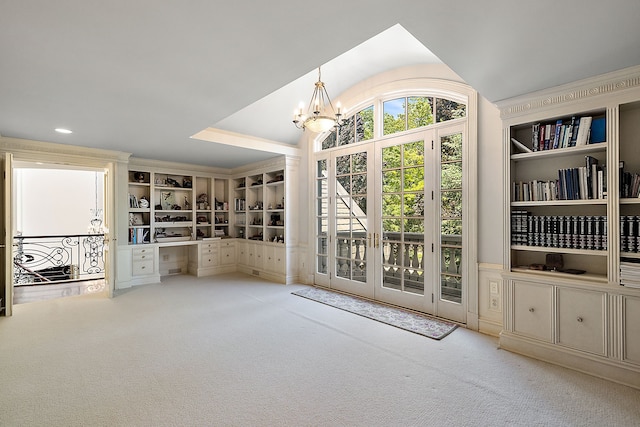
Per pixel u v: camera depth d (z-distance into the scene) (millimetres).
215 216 7059
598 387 2271
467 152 3463
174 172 6309
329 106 4996
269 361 2711
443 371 2525
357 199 4781
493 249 3277
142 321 3719
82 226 9852
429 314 3873
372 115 4582
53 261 8688
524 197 2920
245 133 5086
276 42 1971
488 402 2105
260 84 2592
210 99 2906
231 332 3379
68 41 1939
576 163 2764
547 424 1879
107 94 2773
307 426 1869
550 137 2736
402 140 4152
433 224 3820
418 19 1693
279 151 5465
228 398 2158
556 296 2625
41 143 4461
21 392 2211
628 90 2291
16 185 8969
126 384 2328
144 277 5699
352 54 3854
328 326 3545
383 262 4434
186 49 2053
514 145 3010
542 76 2396
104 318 3826
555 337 2633
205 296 4844
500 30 1780
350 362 2691
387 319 3734
